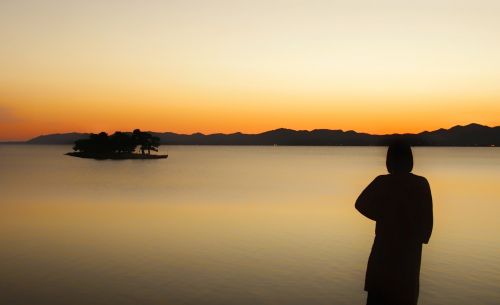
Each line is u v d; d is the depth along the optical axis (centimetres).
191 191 3953
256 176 6619
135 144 19800
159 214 2334
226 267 1211
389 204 494
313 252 1398
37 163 12419
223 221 2081
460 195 3450
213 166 11069
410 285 481
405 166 507
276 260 1299
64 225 1941
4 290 1000
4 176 6384
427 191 490
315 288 1031
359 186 4578
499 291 1002
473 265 1226
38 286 1030
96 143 19788
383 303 488
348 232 1773
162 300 943
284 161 14975
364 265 1242
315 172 7800
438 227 1884
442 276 1121
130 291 997
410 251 485
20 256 1329
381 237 498
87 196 3431
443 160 15250
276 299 958
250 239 1620
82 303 921
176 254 1370
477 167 9325
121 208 2606
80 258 1309
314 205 2792
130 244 1516
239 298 959
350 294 992
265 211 2478
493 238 1628
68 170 8531
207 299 952
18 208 2597
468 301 938
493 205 2744
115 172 7950
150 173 7619
